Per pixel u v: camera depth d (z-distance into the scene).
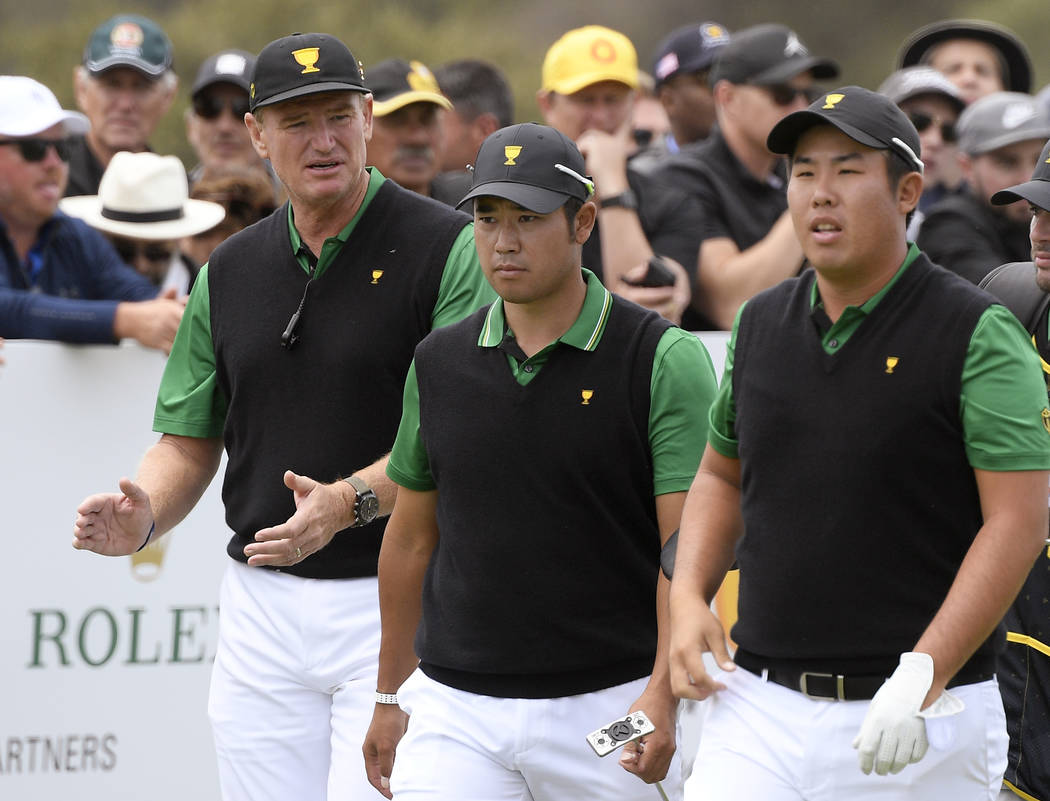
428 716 11.88
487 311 11.80
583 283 11.74
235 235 14.04
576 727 11.55
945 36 26.84
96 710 16.78
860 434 9.82
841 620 9.98
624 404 11.41
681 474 11.45
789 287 10.47
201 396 14.12
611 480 11.45
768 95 19.42
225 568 17.14
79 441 16.70
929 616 9.93
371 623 13.63
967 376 9.66
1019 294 13.41
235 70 21.19
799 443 10.05
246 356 13.55
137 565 16.84
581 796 11.65
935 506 9.85
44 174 17.38
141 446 16.92
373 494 12.83
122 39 21.45
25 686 16.56
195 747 17.11
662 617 11.40
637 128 27.88
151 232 18.81
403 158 19.05
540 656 11.49
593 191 11.45
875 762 9.30
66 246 17.84
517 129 11.27
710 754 10.81
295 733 13.95
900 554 9.88
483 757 11.68
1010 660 13.74
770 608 10.26
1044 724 13.59
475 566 11.56
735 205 19.80
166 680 17.00
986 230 19.98
